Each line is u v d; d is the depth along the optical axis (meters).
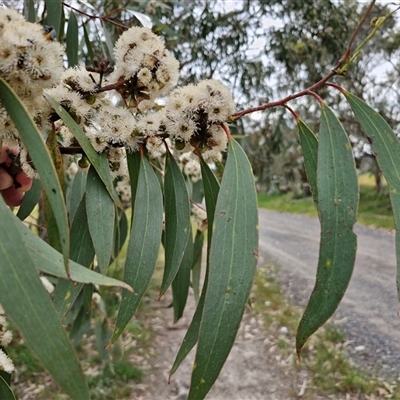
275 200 5.05
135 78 0.25
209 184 0.30
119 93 0.25
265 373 1.01
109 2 0.88
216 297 0.21
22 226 0.19
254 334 1.23
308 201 4.46
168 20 1.26
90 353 1.08
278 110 1.59
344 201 0.23
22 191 0.35
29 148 0.18
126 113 0.26
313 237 2.82
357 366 1.02
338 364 1.02
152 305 1.48
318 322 0.22
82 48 0.75
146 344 1.18
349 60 0.25
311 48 1.67
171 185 0.30
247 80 1.54
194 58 1.33
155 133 0.26
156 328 1.29
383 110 3.36
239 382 0.97
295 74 1.86
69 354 0.16
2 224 0.17
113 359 1.05
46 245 0.19
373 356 1.07
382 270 1.76
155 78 0.25
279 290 1.63
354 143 3.43
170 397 0.93
